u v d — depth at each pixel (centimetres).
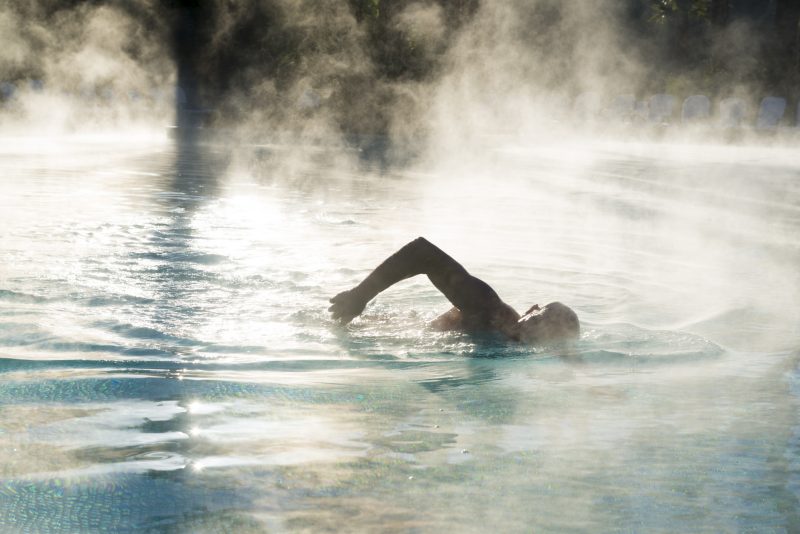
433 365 277
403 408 222
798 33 2127
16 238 529
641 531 146
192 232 581
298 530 144
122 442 190
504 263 504
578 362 282
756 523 150
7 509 152
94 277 413
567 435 199
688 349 300
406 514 151
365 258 495
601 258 529
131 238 545
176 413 214
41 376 250
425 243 331
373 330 324
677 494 162
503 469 175
